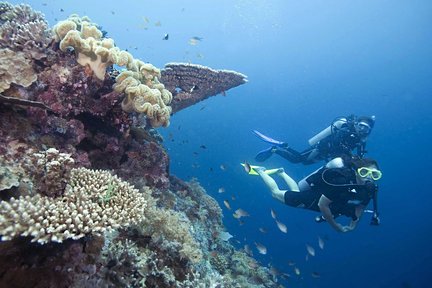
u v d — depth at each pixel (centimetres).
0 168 251
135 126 494
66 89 379
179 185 738
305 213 3569
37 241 213
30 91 359
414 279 3114
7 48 376
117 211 262
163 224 397
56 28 385
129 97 405
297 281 2014
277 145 1275
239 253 848
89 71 387
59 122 368
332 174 684
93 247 284
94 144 425
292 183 1073
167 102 473
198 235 590
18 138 314
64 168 284
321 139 1098
